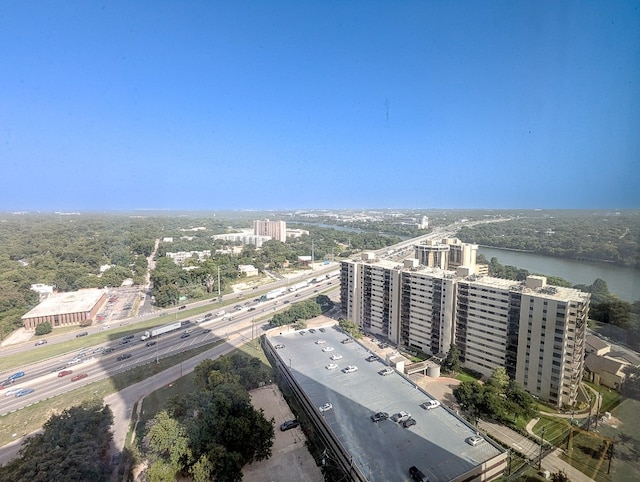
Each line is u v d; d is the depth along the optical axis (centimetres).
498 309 7088
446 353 8169
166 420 4838
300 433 5612
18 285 11475
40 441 4512
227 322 10938
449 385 7175
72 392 6694
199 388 6359
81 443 4472
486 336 7356
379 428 5197
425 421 5381
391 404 5838
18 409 6128
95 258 16200
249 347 9006
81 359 8100
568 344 6144
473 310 7569
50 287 12344
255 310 12194
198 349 8831
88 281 13738
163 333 9869
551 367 6325
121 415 5919
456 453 4712
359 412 5594
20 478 3953
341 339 8725
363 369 7088
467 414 6131
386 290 9594
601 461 3928
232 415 5097
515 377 6869
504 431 5659
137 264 16975
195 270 14500
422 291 8612
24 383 7038
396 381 6606
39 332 9519
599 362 6444
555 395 6284
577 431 5228
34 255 15188
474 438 4934
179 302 12925
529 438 5431
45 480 3953
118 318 11169
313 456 5125
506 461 4781
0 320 9538
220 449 4494
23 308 10488
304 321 10694
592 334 6994
